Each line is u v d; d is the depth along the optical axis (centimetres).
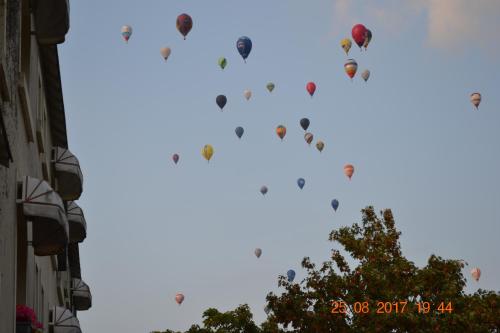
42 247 2398
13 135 2034
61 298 4425
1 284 1839
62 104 3391
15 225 2077
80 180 3547
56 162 3469
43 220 2228
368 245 3372
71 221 3853
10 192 1981
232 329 5919
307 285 3378
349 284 3244
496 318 3133
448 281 3195
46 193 2127
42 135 2950
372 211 3491
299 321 3325
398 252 3406
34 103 2716
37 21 2542
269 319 3406
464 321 3083
